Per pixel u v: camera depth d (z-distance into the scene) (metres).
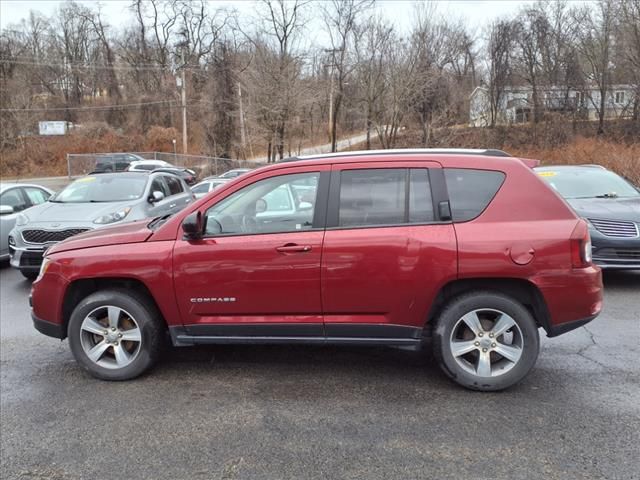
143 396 3.79
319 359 4.43
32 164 47.53
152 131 51.41
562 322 3.58
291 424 3.33
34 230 7.37
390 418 3.38
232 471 2.84
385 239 3.62
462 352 3.71
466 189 3.67
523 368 3.64
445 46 36.38
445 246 3.56
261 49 35.16
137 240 3.97
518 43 44.69
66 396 3.82
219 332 3.90
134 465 2.93
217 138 40.59
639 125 37.62
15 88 52.22
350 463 2.89
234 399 3.71
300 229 3.76
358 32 34.19
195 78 50.34
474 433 3.17
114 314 4.04
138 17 62.12
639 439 3.06
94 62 66.38
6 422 3.45
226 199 3.87
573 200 7.45
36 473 2.87
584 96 42.59
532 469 2.79
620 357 4.36
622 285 6.90
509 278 3.59
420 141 37.19
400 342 3.75
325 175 3.80
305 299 3.74
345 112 38.88
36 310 4.14
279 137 34.81
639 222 6.56
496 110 44.28
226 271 3.77
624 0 37.66
